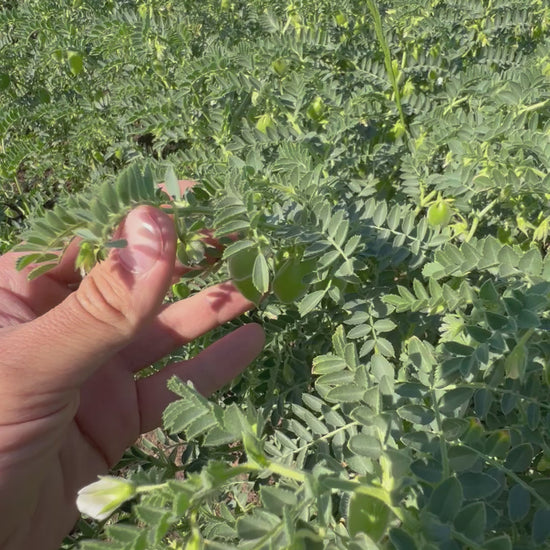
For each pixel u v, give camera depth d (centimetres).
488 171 28
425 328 29
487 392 18
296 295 24
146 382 30
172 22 48
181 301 30
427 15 50
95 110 54
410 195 35
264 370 32
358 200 32
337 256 23
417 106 39
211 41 52
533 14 47
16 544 24
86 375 21
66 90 60
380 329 25
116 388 29
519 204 30
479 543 13
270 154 36
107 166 62
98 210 18
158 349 30
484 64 44
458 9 49
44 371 20
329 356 20
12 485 21
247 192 22
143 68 48
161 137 43
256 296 24
